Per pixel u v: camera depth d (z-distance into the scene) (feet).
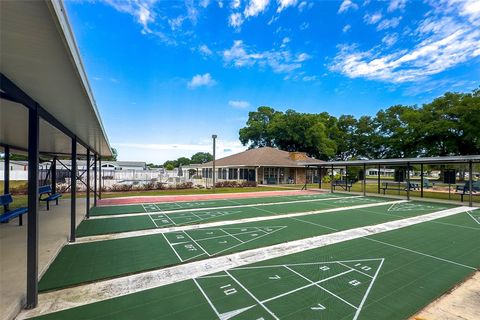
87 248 20.39
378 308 11.88
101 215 34.04
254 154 112.06
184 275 15.42
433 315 11.32
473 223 30.66
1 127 22.65
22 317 11.01
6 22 5.75
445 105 106.01
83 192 63.62
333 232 25.86
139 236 23.97
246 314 11.31
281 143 152.46
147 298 12.69
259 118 171.01
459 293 13.41
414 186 81.71
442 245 21.70
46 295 12.93
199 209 39.45
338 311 11.60
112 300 12.47
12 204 43.06
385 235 24.85
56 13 5.39
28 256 11.75
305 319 10.96
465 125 92.73
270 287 13.91
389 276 15.44
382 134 144.36
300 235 24.62
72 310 11.59
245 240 22.84
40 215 33.04
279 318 11.03
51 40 6.56
